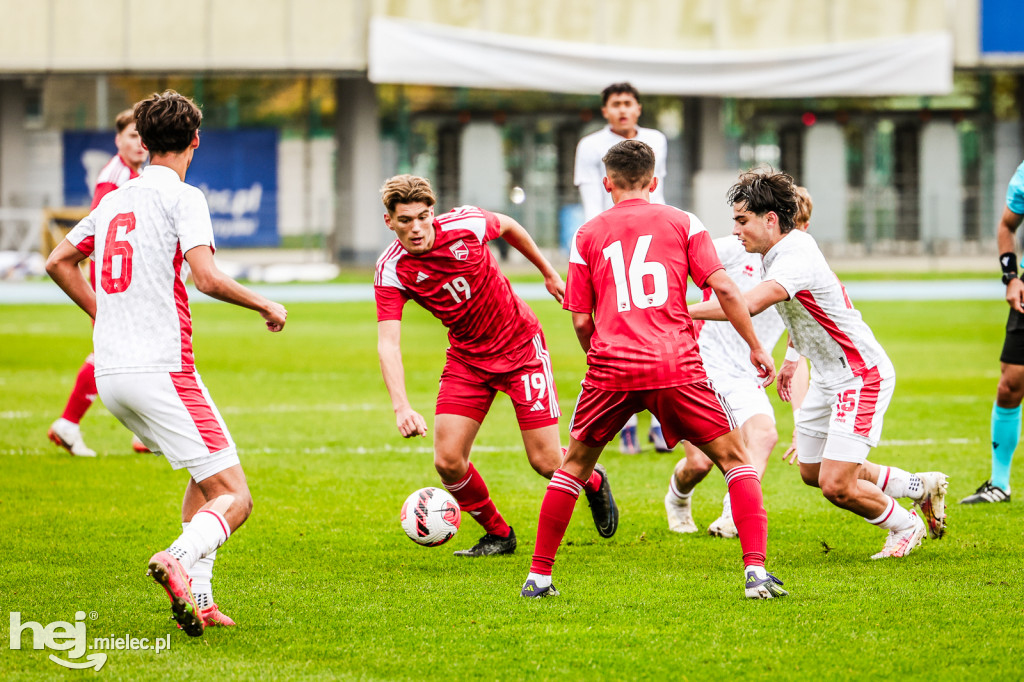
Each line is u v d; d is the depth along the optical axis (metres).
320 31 102.88
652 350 15.94
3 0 102.12
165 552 14.07
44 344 52.16
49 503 23.14
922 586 17.05
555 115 112.06
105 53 102.69
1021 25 105.38
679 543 20.48
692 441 16.45
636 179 16.84
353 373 43.94
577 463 16.73
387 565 18.84
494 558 19.44
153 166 15.55
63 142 108.88
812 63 104.94
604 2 104.19
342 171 108.69
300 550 19.81
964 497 23.61
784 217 17.92
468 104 111.38
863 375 18.34
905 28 105.12
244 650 14.38
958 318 63.12
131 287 15.03
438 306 18.75
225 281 14.87
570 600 16.48
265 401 37.16
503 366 19.17
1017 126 112.25
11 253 99.19
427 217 17.73
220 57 102.88
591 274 16.77
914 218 109.56
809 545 20.09
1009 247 23.17
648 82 104.50
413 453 28.91
